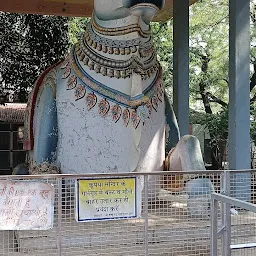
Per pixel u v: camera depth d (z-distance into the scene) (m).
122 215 3.62
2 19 9.88
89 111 4.90
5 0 8.36
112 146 4.83
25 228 3.43
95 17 5.05
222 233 3.67
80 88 4.97
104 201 3.58
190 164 4.81
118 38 4.85
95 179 3.55
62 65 5.34
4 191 3.41
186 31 7.42
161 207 4.67
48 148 5.14
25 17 9.98
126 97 4.82
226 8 14.03
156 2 4.56
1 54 10.00
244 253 4.18
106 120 4.84
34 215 3.45
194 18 14.20
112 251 3.98
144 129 4.86
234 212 4.80
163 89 5.24
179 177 4.75
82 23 11.88
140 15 4.65
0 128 11.77
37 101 5.53
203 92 15.06
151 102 4.96
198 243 4.20
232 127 5.60
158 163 5.05
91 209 3.55
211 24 14.25
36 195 3.46
